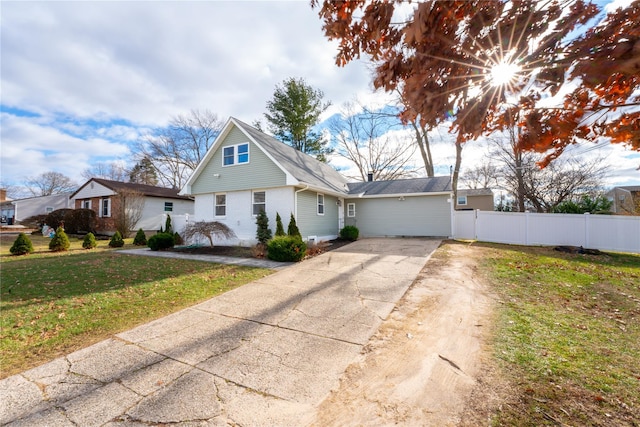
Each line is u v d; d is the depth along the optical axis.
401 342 3.50
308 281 6.43
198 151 29.00
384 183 17.25
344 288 5.82
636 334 3.48
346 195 15.17
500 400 2.35
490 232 12.36
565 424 2.04
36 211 27.00
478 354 3.12
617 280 5.88
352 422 2.20
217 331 3.94
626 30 1.23
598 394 2.36
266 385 2.71
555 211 14.84
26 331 3.94
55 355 3.33
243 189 12.31
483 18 1.41
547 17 1.40
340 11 1.74
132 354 3.34
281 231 10.63
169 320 4.34
